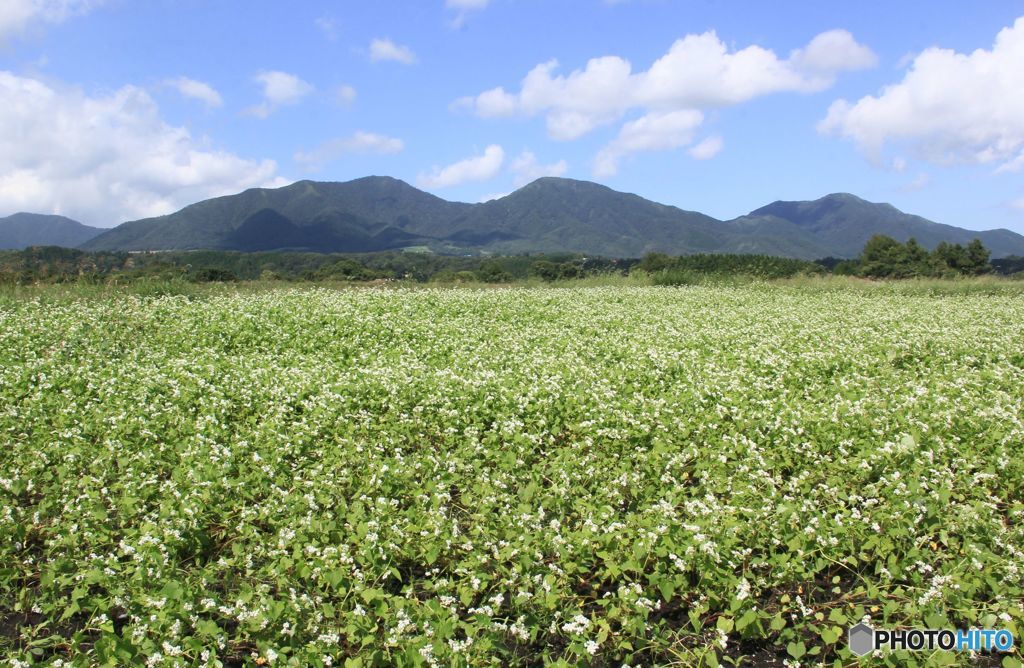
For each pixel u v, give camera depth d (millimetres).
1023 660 4859
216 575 5605
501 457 7902
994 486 7332
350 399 9789
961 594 5289
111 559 5414
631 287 34531
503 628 5074
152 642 4551
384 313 19062
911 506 6430
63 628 5273
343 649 4758
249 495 6777
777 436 8547
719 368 12789
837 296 29266
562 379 11305
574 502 6805
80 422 8680
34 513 6328
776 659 5152
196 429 8477
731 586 5410
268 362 12828
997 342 15195
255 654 4867
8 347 13156
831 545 5918
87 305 18859
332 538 5988
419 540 5980
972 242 56062
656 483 7422
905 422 8719
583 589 5785
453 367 12398
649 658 5102
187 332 15375
